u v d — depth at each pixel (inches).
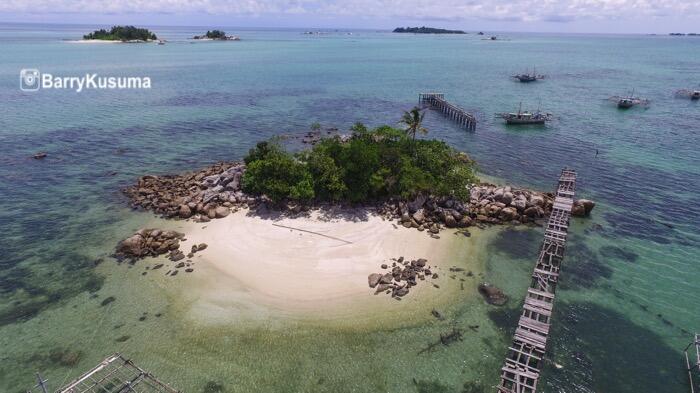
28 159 2496.3
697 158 2640.3
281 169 1843.0
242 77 5748.0
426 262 1507.1
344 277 1406.3
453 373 1080.8
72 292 1348.4
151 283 1385.3
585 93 4904.0
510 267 1501.0
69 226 1753.2
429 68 7145.7
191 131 3164.4
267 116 3671.3
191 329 1197.7
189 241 1621.6
